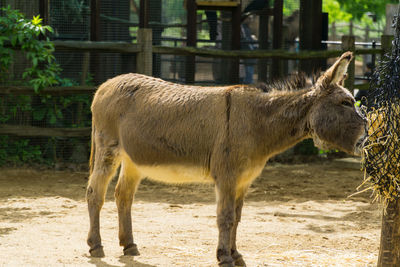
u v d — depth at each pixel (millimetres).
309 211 8586
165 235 6957
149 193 9797
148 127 5719
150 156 5746
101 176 6062
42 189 9734
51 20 12227
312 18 13555
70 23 12484
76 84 12180
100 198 6062
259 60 13430
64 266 5496
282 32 13531
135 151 5828
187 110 5586
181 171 5676
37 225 7293
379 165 4793
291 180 11125
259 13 13453
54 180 10547
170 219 7848
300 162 13195
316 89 5281
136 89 5992
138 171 6203
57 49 11102
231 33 12969
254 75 14000
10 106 11516
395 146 4699
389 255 5020
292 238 6934
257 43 13797
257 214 8312
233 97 5457
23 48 10984
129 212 6184
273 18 13078
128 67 11969
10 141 11477
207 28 13391
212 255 6098
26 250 6062
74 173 11234
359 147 4969
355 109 5125
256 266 5727
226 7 12727
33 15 12148
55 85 12039
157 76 12609
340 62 5125
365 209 8773
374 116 4910
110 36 12867
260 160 5469
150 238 6797
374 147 4812
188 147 5547
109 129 6066
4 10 11156
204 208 8648
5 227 7113
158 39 13141
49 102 11750
